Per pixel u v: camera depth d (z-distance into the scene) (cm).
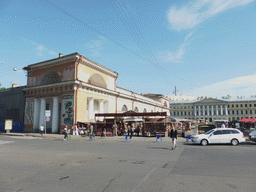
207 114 10169
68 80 3017
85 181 623
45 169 787
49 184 594
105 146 1591
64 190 541
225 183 593
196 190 535
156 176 679
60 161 948
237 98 10075
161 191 529
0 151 1288
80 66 3127
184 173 717
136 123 3572
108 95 3738
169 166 840
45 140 2189
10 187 567
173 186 570
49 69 3384
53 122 3250
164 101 7194
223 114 9881
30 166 841
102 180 633
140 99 5034
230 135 1727
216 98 10544
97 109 3725
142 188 554
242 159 995
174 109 10806
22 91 3894
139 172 736
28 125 3562
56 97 3272
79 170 770
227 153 1203
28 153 1200
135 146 1603
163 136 2678
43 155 1124
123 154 1170
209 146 1630
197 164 878
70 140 2230
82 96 3123
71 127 2958
